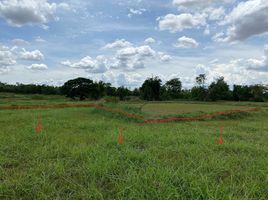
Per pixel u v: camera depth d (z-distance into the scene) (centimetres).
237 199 291
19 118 1017
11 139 585
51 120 954
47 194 314
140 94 3903
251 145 576
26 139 596
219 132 770
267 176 363
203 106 2214
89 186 329
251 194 310
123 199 297
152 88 3753
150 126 930
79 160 446
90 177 362
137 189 312
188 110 1616
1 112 1297
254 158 472
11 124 856
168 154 489
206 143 584
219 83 4225
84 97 4206
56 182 351
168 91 4597
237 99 4297
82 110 1499
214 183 329
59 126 820
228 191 316
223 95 4247
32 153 475
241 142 604
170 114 1275
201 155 480
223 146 560
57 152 482
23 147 517
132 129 782
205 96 4200
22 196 313
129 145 553
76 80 4106
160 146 555
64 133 694
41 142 566
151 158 447
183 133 741
